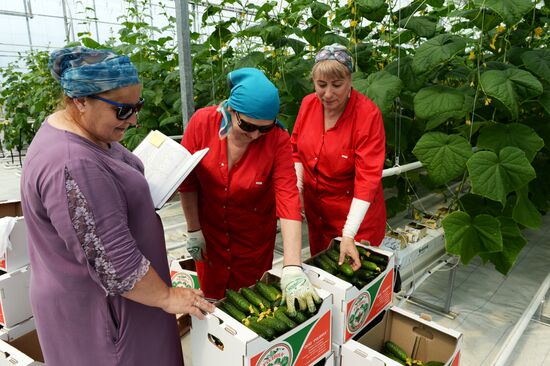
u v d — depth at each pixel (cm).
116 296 111
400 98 278
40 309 112
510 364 226
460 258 246
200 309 116
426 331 161
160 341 127
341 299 134
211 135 168
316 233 238
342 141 195
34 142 99
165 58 465
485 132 249
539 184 323
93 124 98
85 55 91
